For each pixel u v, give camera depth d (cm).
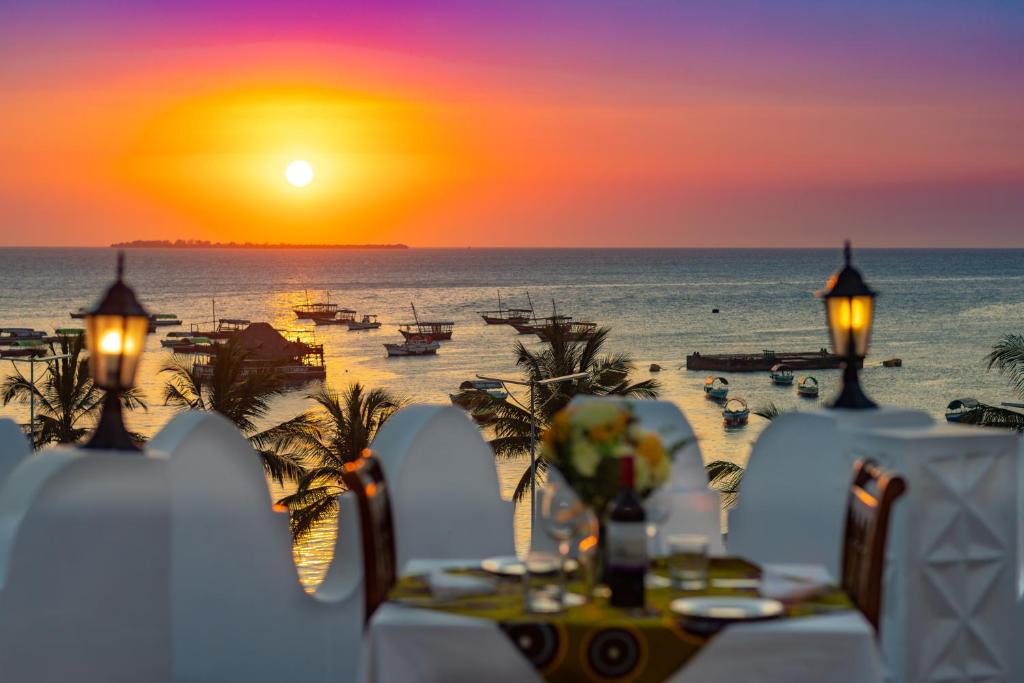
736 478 2991
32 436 3581
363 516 345
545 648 318
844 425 458
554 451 353
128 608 407
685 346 12338
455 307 19612
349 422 3231
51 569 378
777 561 492
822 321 15512
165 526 416
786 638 313
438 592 345
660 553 496
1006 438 425
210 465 454
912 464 414
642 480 347
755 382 9619
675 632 315
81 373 3675
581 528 347
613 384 3341
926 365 10312
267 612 471
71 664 386
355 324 15500
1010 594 427
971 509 422
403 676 323
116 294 418
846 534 372
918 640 416
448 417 517
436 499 509
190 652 442
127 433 425
